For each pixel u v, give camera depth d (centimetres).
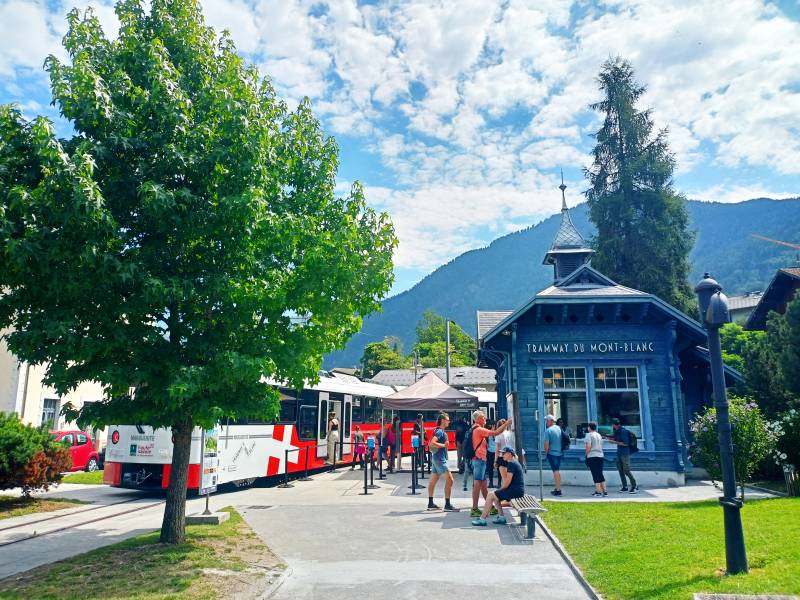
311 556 873
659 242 3775
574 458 1733
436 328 10731
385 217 1032
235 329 900
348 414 2464
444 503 1380
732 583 645
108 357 807
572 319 1834
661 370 1784
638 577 708
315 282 913
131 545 903
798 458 1516
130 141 809
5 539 1012
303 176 1032
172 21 905
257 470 1708
